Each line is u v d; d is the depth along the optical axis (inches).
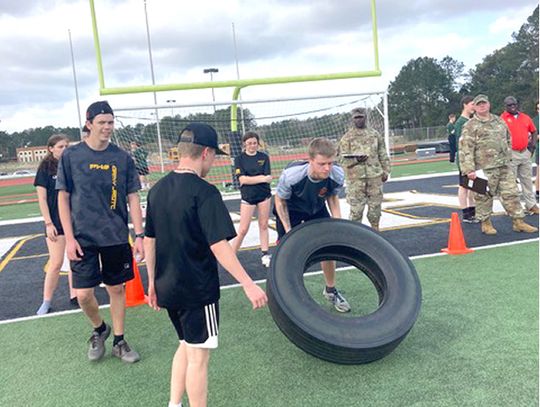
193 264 102.6
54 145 184.5
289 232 157.8
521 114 311.1
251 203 237.1
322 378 130.7
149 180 494.6
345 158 255.0
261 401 121.5
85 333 175.2
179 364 110.9
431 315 166.4
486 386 120.0
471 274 205.6
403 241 275.3
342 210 410.3
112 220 144.8
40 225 456.1
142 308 197.5
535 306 166.7
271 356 145.5
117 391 132.0
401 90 3737.7
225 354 148.5
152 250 112.0
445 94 3624.5
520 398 113.7
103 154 145.2
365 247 157.8
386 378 128.0
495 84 2982.3
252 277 230.7
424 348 143.3
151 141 488.1
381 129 493.0
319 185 162.1
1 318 199.0
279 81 433.1
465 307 170.9
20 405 128.3
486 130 262.4
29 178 1524.4
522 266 210.1
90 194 142.5
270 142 542.6
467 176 266.5
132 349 154.6
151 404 124.0
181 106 452.1
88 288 144.9
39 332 179.0
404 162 948.6
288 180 161.2
